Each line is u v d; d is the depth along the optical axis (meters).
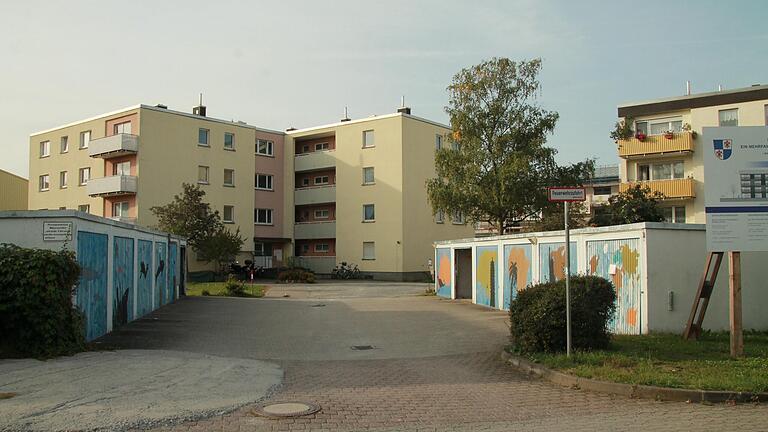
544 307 11.13
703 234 14.16
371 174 51.00
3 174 56.31
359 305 24.12
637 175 41.56
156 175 45.56
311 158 54.59
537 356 10.94
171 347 13.30
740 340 10.62
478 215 32.97
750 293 14.78
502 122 32.50
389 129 49.94
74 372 9.66
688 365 9.76
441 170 33.44
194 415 7.35
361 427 7.11
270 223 54.41
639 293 13.78
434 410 7.95
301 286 39.44
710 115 39.25
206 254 41.41
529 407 8.11
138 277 18.78
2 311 10.75
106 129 48.09
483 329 16.52
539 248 19.03
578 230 16.17
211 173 49.03
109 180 44.78
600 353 10.61
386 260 49.44
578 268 16.30
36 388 8.46
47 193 54.16
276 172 55.19
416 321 18.66
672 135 39.44
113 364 10.48
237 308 22.50
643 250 13.67
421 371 10.95
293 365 11.59
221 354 12.66
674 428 6.87
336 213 52.66
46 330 11.06
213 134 49.31
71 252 11.66
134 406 7.64
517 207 31.36
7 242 12.30
